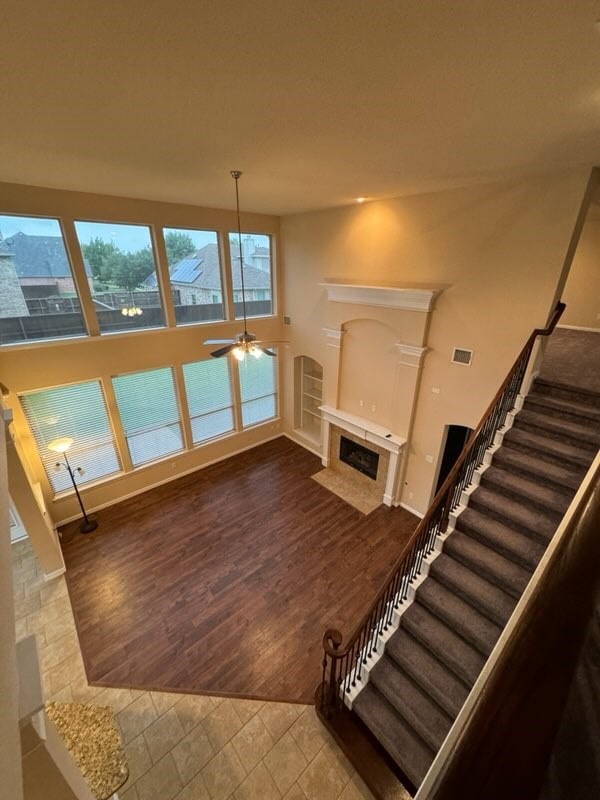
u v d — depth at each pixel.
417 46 1.39
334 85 1.72
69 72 1.59
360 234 5.27
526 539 3.07
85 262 4.80
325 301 6.20
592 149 2.63
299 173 3.44
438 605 2.96
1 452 1.90
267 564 4.71
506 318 4.00
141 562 4.73
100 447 5.58
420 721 2.63
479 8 1.16
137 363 5.57
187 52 1.43
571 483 3.15
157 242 5.30
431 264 4.51
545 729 0.54
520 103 1.89
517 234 3.71
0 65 1.51
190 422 6.54
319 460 7.17
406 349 4.99
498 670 0.60
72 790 1.40
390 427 5.63
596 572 0.57
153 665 3.55
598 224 6.10
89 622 3.96
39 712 1.34
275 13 1.20
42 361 4.71
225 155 2.89
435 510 2.97
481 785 0.54
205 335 6.23
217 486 6.32
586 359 4.79
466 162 3.03
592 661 0.54
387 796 2.55
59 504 5.29
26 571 4.58
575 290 6.58
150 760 2.86
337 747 2.93
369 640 3.02
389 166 3.18
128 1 1.12
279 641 3.78
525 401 3.85
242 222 6.08
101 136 2.45
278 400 7.88
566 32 1.27
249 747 2.94
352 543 5.08
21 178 3.74
